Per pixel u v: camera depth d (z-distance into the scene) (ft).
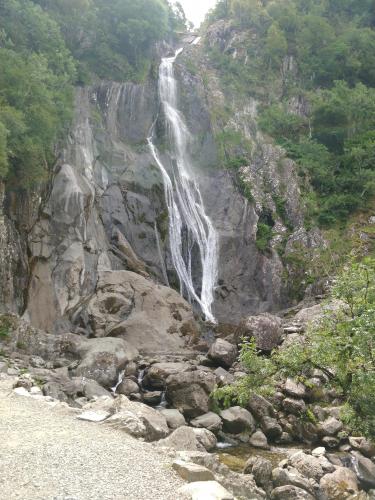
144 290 96.48
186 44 220.43
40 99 107.86
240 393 48.75
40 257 98.02
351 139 161.48
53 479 28.73
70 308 94.58
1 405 44.70
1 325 77.10
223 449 53.42
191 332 94.99
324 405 63.82
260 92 189.26
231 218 138.51
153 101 157.58
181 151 150.92
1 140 83.15
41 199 103.65
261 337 82.33
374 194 148.46
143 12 170.19
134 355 78.59
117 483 29.66
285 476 42.39
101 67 156.97
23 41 129.80
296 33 210.59
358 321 40.86
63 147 118.52
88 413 44.65
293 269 132.67
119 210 121.39
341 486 43.50
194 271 129.39
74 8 157.89
